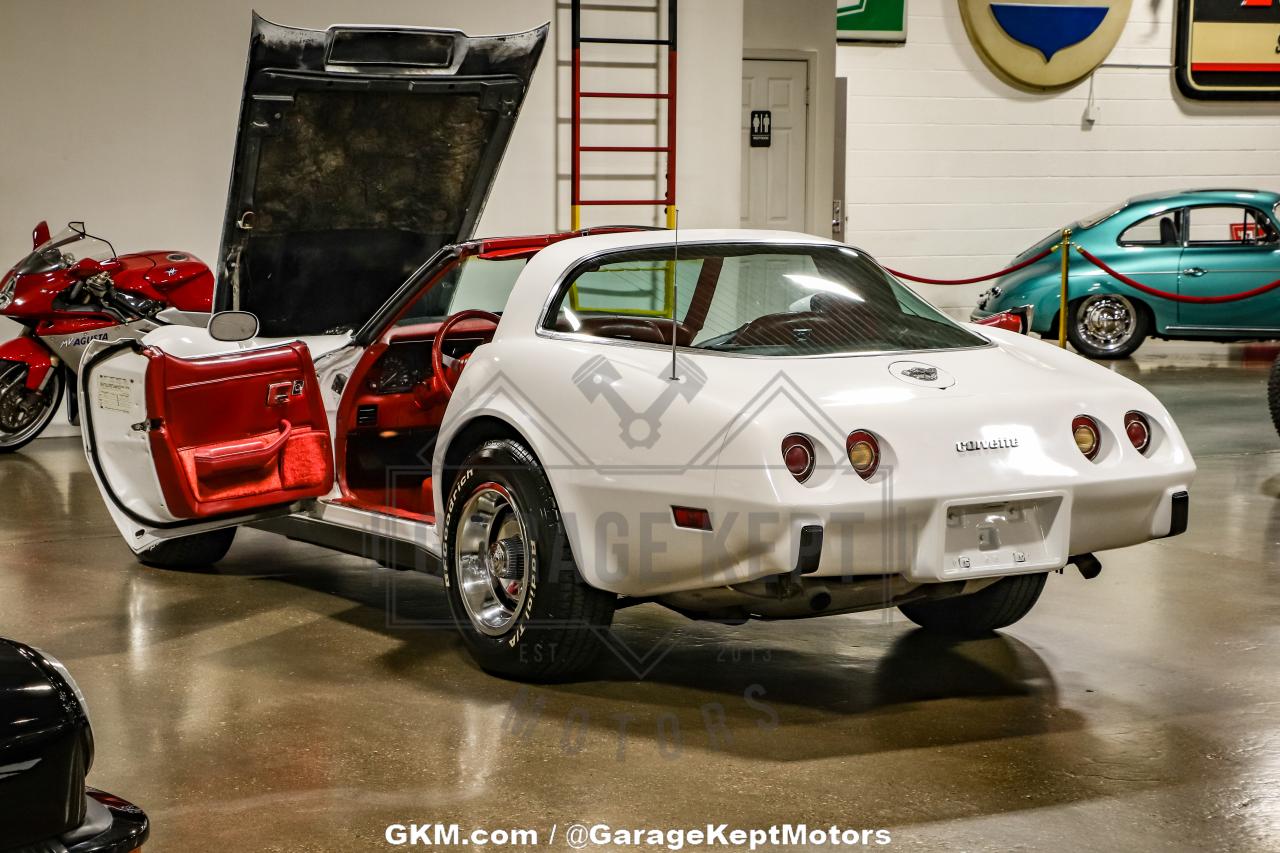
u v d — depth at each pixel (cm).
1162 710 354
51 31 879
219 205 923
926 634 430
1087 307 1224
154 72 901
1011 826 281
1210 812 288
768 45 1264
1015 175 1606
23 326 884
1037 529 343
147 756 327
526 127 1001
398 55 577
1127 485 350
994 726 343
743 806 293
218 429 447
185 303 840
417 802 297
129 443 463
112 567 525
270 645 420
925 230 1596
